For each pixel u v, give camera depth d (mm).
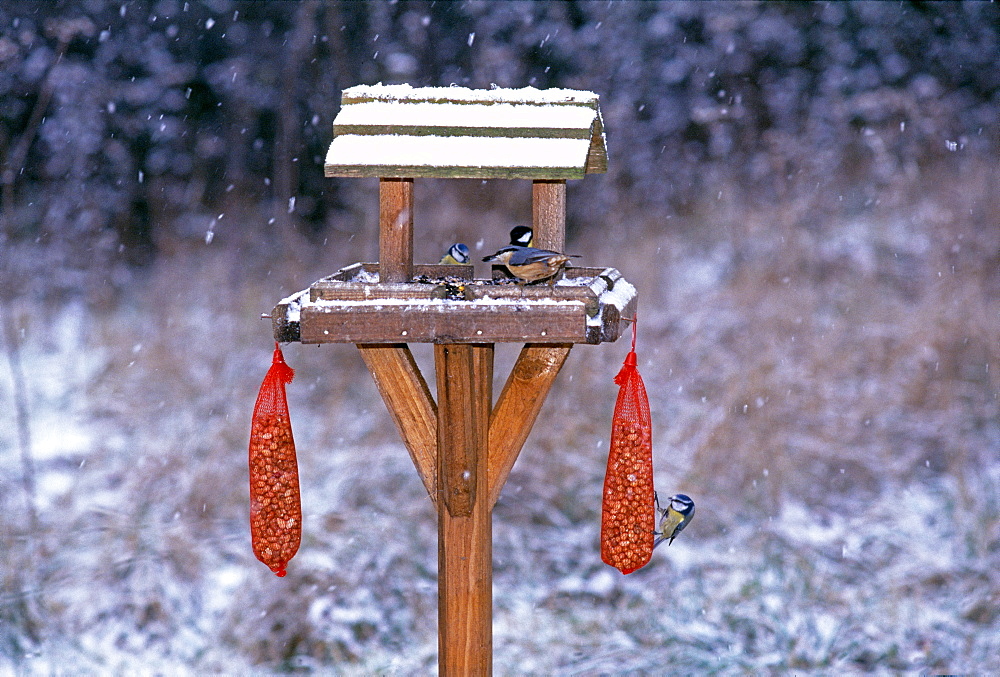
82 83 22328
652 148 25781
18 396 13023
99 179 23469
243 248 22125
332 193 25094
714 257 21172
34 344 18734
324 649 11125
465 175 6438
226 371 16812
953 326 15930
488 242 20156
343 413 15930
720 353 16750
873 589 12039
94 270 20672
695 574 12430
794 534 13062
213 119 25750
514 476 14133
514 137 6523
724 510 13555
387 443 14875
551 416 15008
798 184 20812
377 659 10961
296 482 7434
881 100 22047
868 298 17672
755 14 27109
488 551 7059
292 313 6203
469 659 7055
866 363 16266
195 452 14312
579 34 27078
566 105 6656
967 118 23938
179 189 24016
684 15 27266
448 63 26125
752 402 14789
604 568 12617
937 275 16984
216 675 10758
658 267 20984
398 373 6859
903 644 11055
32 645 11000
